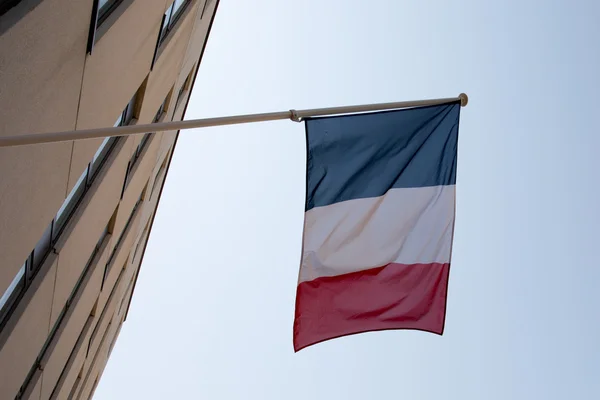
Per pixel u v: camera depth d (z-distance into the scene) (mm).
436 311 10828
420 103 10711
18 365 12148
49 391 17688
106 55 10648
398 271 10602
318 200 10195
